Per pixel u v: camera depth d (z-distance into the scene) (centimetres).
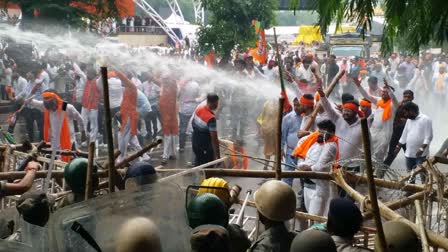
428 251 432
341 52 3497
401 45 467
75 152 740
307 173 635
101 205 382
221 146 1093
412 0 439
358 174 648
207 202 404
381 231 388
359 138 927
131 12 2247
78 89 1695
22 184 576
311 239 372
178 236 397
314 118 971
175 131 1488
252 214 785
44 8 1972
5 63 2002
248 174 631
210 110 1058
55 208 532
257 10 2231
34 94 1603
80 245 371
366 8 442
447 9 422
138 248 359
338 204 439
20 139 1648
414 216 586
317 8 462
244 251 450
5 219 461
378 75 2355
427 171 597
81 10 2025
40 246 398
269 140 1168
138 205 390
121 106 1419
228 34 2222
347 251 429
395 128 1193
